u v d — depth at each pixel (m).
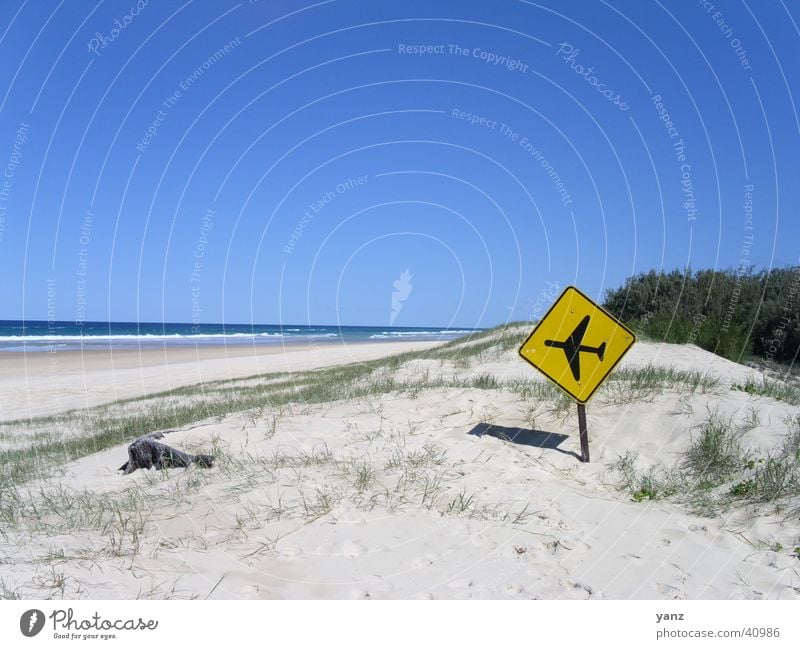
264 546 4.52
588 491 5.77
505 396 8.65
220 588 3.93
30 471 7.80
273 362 30.61
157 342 53.75
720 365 12.61
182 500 5.52
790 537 4.73
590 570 4.24
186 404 13.83
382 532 4.73
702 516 5.23
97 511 5.38
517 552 4.46
